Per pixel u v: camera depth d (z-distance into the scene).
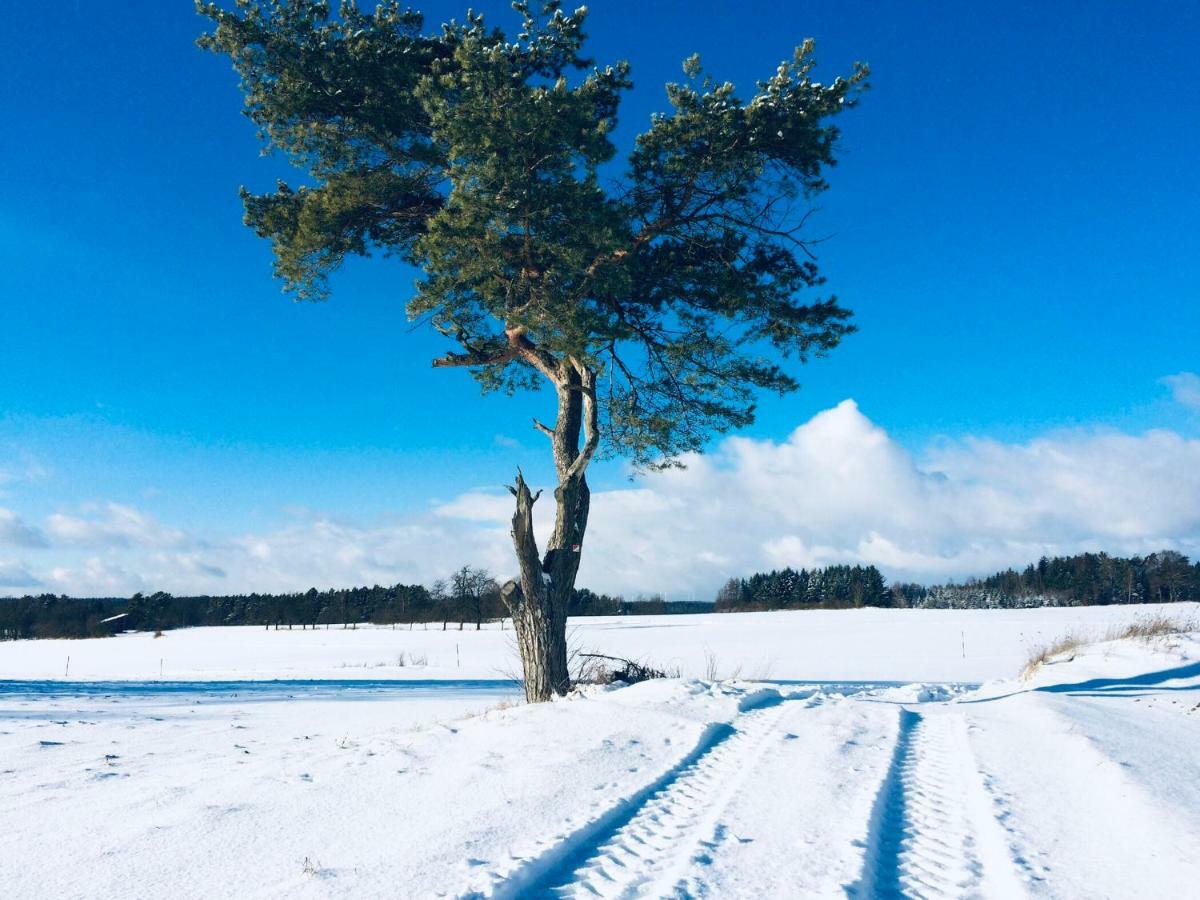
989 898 3.54
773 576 121.62
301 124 11.78
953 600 104.69
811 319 11.77
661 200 11.73
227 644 71.06
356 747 7.50
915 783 5.48
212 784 6.02
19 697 18.17
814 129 10.79
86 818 5.17
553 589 11.41
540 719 7.84
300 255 11.92
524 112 9.60
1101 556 104.31
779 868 3.84
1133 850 3.96
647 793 5.23
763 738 6.97
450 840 4.27
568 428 12.25
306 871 3.86
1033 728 7.10
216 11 11.12
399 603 110.88
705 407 12.30
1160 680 12.95
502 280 10.55
